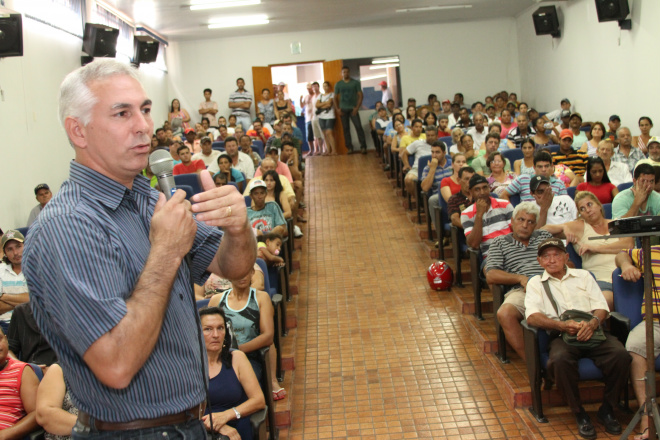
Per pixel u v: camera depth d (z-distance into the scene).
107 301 1.08
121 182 1.26
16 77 6.79
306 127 15.29
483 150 7.56
